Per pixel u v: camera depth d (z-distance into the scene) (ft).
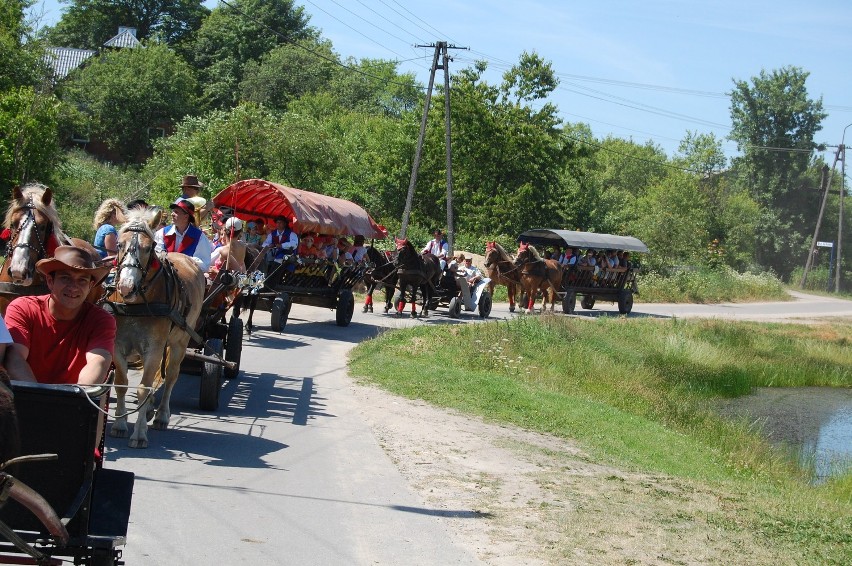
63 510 15.20
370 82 311.06
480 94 173.78
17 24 127.24
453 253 134.00
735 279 210.38
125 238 29.84
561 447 40.91
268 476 29.73
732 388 88.79
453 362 63.72
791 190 307.17
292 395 45.11
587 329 93.86
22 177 100.89
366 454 34.40
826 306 210.59
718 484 37.50
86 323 18.75
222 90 271.49
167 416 34.76
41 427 15.10
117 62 216.54
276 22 298.97
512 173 176.04
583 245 115.44
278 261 67.41
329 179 139.64
